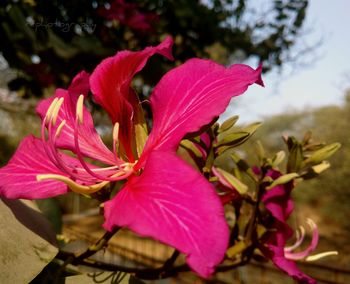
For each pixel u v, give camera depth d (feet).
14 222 0.49
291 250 0.67
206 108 0.43
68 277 0.49
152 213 0.36
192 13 2.05
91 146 0.58
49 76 1.81
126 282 0.48
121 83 0.53
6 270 0.44
